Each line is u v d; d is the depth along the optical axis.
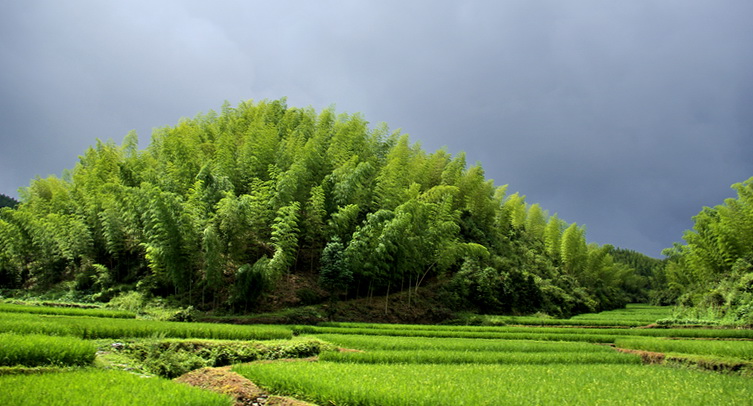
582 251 77.12
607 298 74.31
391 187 47.09
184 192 41.88
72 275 41.78
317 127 58.19
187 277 35.72
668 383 16.02
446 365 19.02
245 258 37.75
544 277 61.53
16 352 12.73
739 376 19.48
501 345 25.23
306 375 14.52
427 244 45.12
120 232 39.97
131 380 11.97
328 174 47.56
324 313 37.22
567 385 15.35
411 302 44.53
